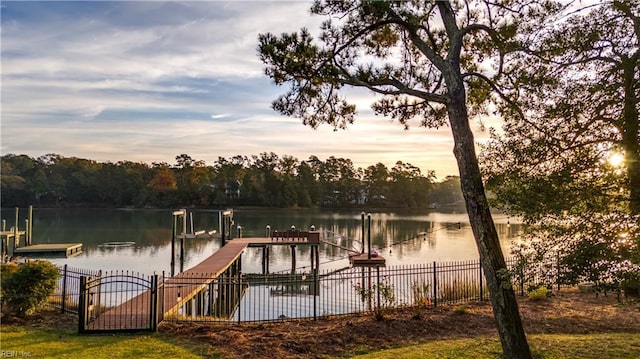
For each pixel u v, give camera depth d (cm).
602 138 537
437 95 802
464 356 735
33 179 8625
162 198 8800
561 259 551
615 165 524
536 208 544
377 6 785
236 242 2689
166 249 3391
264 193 8844
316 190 9431
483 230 737
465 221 6438
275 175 9088
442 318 975
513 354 708
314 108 923
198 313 1426
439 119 1002
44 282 976
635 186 519
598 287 547
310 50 807
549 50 640
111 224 5591
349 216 7412
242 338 827
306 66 833
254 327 920
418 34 909
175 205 8800
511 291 729
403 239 4100
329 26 852
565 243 559
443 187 11338
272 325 939
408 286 1634
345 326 905
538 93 623
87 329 860
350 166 10412
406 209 9912
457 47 801
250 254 3312
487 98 953
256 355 747
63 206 8812
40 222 5888
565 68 621
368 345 812
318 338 836
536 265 584
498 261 730
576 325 938
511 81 741
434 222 6247
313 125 930
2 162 9094
